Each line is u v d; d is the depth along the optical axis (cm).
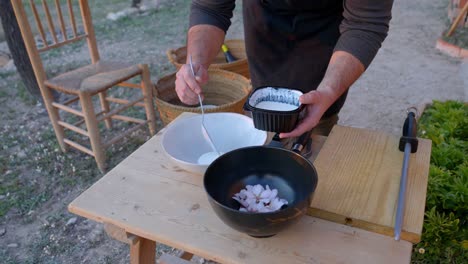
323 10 138
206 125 115
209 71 259
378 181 94
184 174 102
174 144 108
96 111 302
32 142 268
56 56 402
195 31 137
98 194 96
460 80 332
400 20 478
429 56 379
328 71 106
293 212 71
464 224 169
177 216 88
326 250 79
